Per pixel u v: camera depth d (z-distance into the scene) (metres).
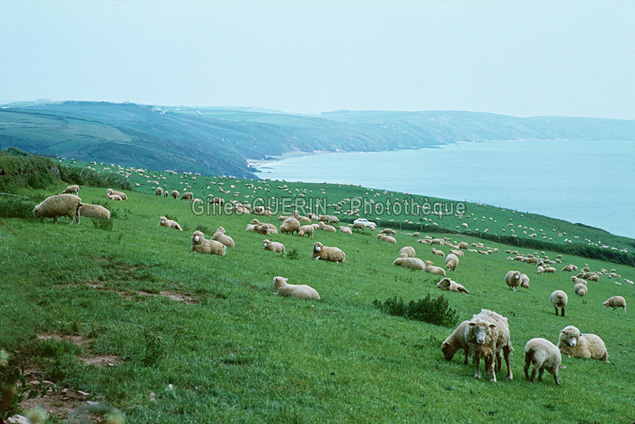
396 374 11.71
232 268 21.73
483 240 102.06
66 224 24.08
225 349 11.09
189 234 31.75
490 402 10.88
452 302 25.66
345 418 8.55
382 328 16.38
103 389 7.98
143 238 24.64
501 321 13.36
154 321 11.99
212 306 14.67
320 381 10.22
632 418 11.24
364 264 34.88
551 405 11.43
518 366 14.98
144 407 7.68
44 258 15.83
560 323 25.47
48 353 8.97
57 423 6.30
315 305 17.92
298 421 8.11
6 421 4.45
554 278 57.94
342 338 14.05
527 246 107.25
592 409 11.66
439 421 9.19
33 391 5.61
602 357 18.78
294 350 12.00
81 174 59.97
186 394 8.43
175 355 10.09
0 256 14.59
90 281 14.92
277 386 9.53
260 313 14.97
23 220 23.19
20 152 61.06
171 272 17.94
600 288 56.44
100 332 10.62
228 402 8.53
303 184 149.12
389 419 8.84
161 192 73.00
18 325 5.11
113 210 36.81
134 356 9.59
